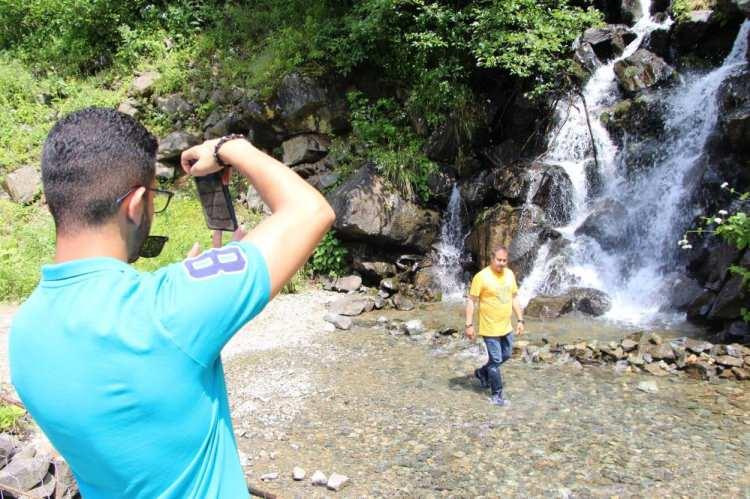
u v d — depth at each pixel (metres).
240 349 8.10
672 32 10.88
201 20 15.80
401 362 7.50
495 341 6.18
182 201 12.90
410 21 11.75
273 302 10.08
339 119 12.22
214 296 1.19
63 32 16.45
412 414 6.04
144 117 14.53
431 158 11.59
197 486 1.22
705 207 9.12
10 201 12.89
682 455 5.10
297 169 12.31
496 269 6.18
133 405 1.15
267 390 6.75
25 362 1.20
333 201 11.00
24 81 15.41
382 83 12.30
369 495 4.68
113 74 15.70
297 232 1.30
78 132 1.24
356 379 6.98
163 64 14.90
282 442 5.58
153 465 1.18
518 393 6.46
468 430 5.67
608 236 10.07
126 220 1.30
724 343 7.53
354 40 11.84
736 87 9.16
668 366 6.90
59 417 1.16
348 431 5.74
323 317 9.35
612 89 11.09
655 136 10.30
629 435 5.46
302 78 12.09
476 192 11.15
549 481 4.79
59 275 1.22
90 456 1.18
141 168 1.30
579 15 11.36
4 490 4.23
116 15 16.02
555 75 11.14
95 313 1.17
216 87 13.85
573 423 5.73
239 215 11.93
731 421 5.64
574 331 8.38
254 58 13.55
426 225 11.16
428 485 4.79
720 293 7.82
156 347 1.16
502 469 4.98
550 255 10.14
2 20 17.33
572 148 11.07
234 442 1.34
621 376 6.80
